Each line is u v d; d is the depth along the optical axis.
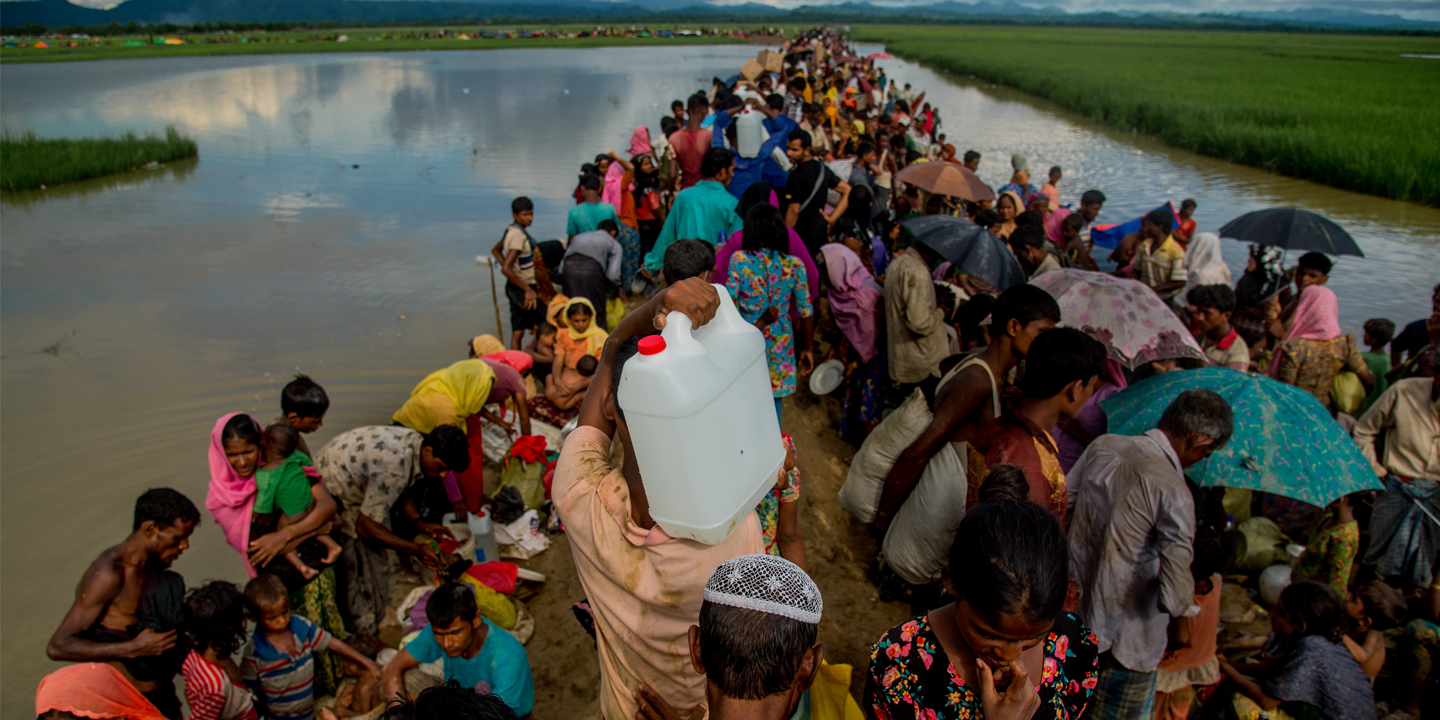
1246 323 7.09
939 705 1.90
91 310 9.64
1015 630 1.66
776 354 4.88
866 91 20.72
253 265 11.36
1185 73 44.56
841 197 7.69
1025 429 3.13
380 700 4.04
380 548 4.70
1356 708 3.47
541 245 8.27
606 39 93.88
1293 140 20.73
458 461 4.44
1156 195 17.36
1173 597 3.07
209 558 5.41
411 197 15.34
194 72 49.25
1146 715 3.41
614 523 1.87
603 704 2.26
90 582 3.39
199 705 3.55
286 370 8.09
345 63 56.91
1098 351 2.98
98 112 30.03
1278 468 3.85
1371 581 4.02
